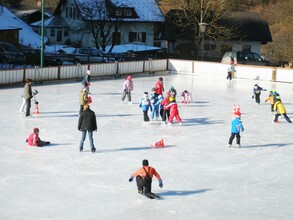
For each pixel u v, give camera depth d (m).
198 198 14.26
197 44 58.62
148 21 66.00
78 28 67.69
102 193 14.41
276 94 25.70
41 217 12.62
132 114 25.66
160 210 13.30
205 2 57.91
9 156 17.73
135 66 41.50
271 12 89.81
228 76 41.25
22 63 45.59
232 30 62.53
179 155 18.53
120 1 65.31
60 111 25.64
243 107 28.83
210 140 20.92
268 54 73.12
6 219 12.43
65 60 47.47
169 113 23.58
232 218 12.93
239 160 18.19
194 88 35.84
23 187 14.70
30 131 21.38
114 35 59.91
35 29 73.88
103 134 21.28
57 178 15.57
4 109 25.66
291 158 18.66
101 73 38.88
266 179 16.14
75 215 12.81
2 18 59.66
